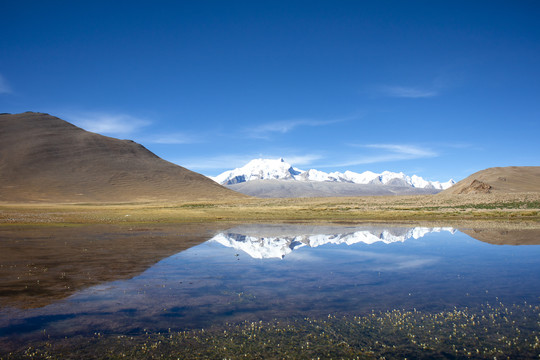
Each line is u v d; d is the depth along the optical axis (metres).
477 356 8.55
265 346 9.11
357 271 18.25
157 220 53.59
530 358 8.43
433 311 11.78
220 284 15.45
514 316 11.26
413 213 64.75
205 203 109.69
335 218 60.25
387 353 8.73
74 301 12.91
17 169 149.00
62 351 8.81
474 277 16.73
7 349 8.91
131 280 16.16
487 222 48.72
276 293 14.00
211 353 8.73
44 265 19.39
